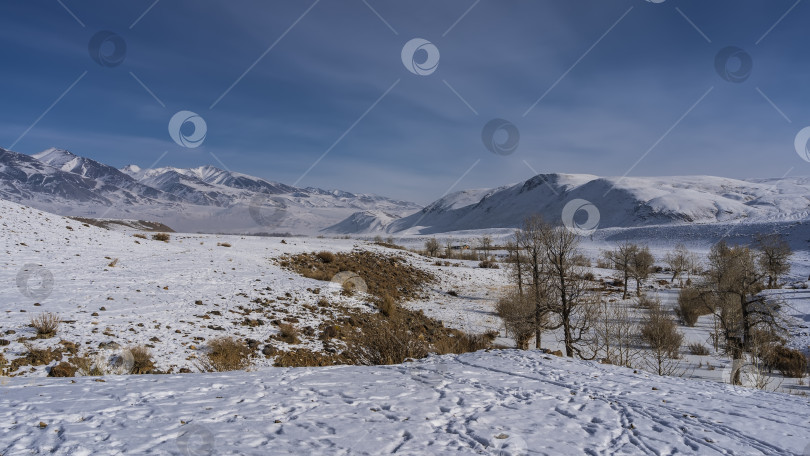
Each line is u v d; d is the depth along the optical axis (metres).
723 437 5.78
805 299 39.75
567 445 5.32
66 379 7.39
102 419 5.18
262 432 5.13
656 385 8.91
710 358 26.02
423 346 14.02
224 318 16.55
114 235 27.39
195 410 5.82
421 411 6.43
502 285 44.69
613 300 43.44
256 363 12.66
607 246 119.38
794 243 95.25
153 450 4.32
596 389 8.32
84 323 12.77
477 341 21.89
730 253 35.28
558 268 25.58
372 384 8.00
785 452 5.31
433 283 42.00
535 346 26.47
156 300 16.81
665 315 31.67
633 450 5.25
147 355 11.20
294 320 18.42
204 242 34.41
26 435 4.52
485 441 5.30
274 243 39.66
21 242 20.09
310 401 6.69
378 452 4.77
